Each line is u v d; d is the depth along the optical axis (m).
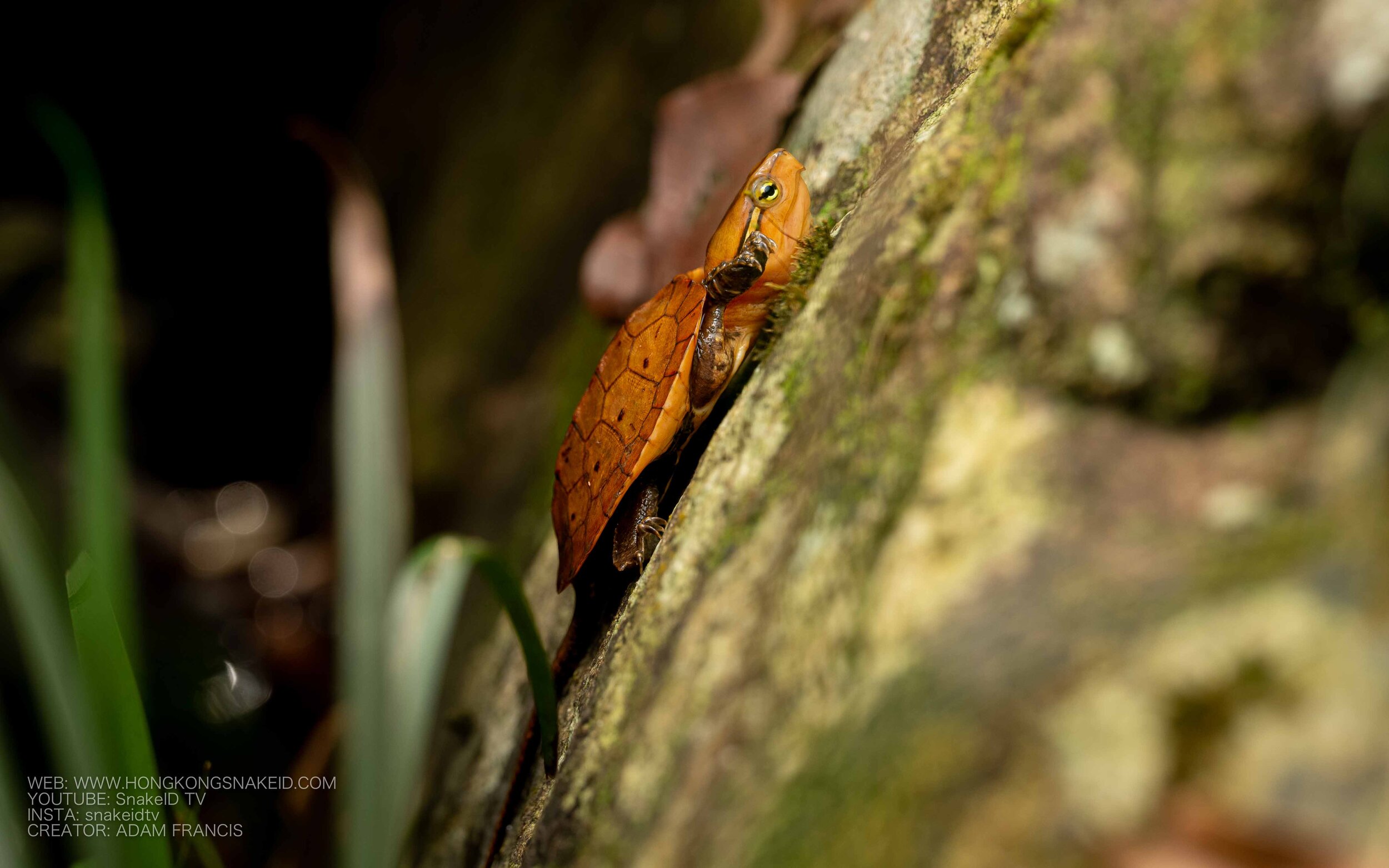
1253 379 0.31
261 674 0.89
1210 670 0.28
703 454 0.39
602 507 0.39
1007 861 0.28
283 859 0.55
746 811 0.32
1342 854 0.24
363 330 0.40
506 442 0.72
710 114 0.48
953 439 0.33
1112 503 0.31
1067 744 0.28
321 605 0.96
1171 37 0.32
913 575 0.32
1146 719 0.28
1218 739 0.27
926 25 0.41
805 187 0.39
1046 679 0.30
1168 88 0.32
